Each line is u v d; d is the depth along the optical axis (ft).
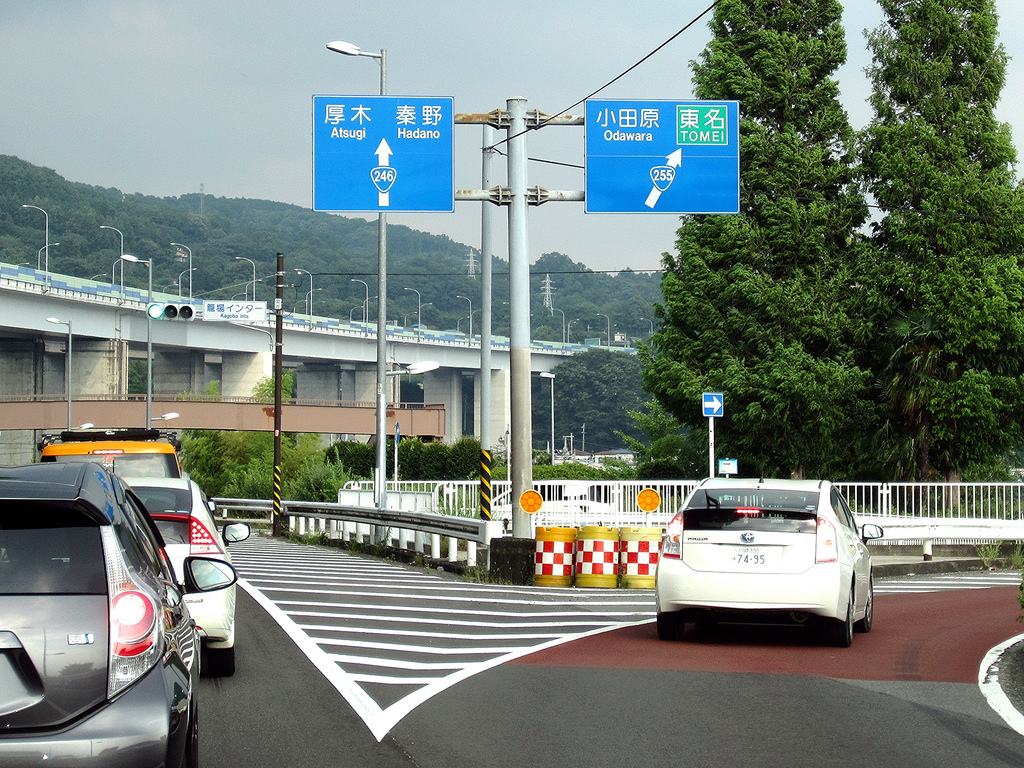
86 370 427.33
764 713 42.63
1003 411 152.35
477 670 51.93
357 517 140.46
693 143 102.32
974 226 153.17
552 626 67.41
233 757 35.76
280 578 96.12
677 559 60.13
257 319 216.13
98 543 24.14
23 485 24.40
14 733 22.43
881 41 158.71
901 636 64.64
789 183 161.07
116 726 22.79
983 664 54.24
